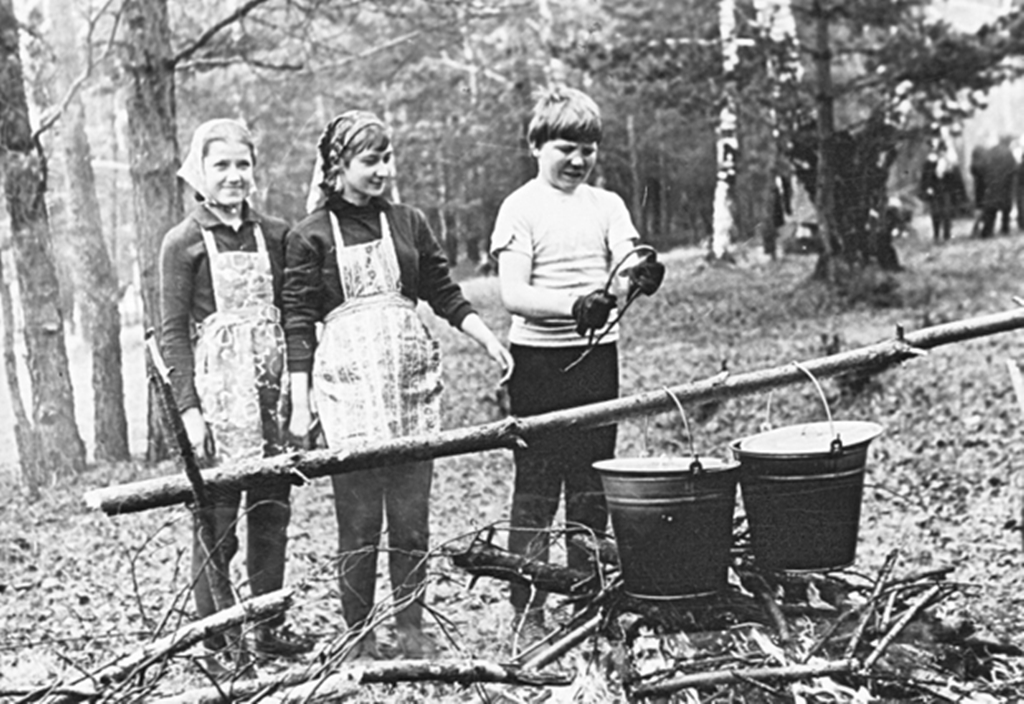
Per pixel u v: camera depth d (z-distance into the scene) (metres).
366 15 19.38
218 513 5.21
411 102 23.00
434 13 16.83
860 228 19.08
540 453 5.31
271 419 5.38
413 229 5.46
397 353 5.24
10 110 12.26
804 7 20.55
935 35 18.39
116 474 11.95
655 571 4.21
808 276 19.08
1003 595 6.18
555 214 5.40
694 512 4.17
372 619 4.71
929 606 4.45
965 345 15.30
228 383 5.28
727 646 4.34
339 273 5.28
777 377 4.71
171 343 5.30
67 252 20.98
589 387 5.40
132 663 4.07
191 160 5.35
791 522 4.32
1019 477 9.13
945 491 8.92
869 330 16.36
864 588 4.65
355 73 21.03
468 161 23.16
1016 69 18.47
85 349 22.89
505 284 5.36
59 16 14.30
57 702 3.99
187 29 16.72
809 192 19.42
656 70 18.98
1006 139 26.06
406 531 5.34
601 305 4.95
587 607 4.53
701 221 22.17
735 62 19.02
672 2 20.81
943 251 23.09
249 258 5.34
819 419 11.80
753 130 21.05
